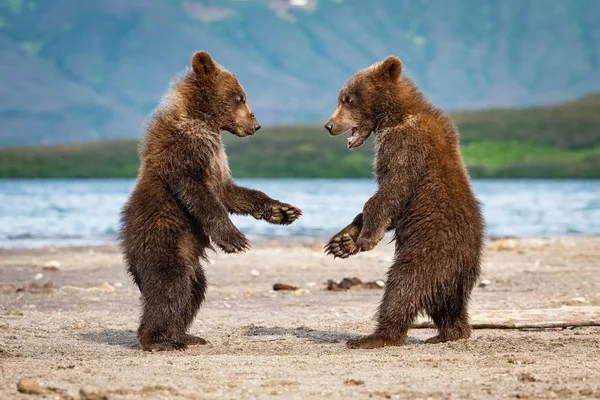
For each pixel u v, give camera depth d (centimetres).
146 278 1169
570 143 14075
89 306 1642
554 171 12912
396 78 1255
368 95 1250
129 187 9356
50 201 6159
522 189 8800
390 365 1036
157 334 1166
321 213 4844
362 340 1170
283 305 1655
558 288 1852
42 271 2248
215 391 903
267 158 14375
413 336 1303
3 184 10756
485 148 13875
